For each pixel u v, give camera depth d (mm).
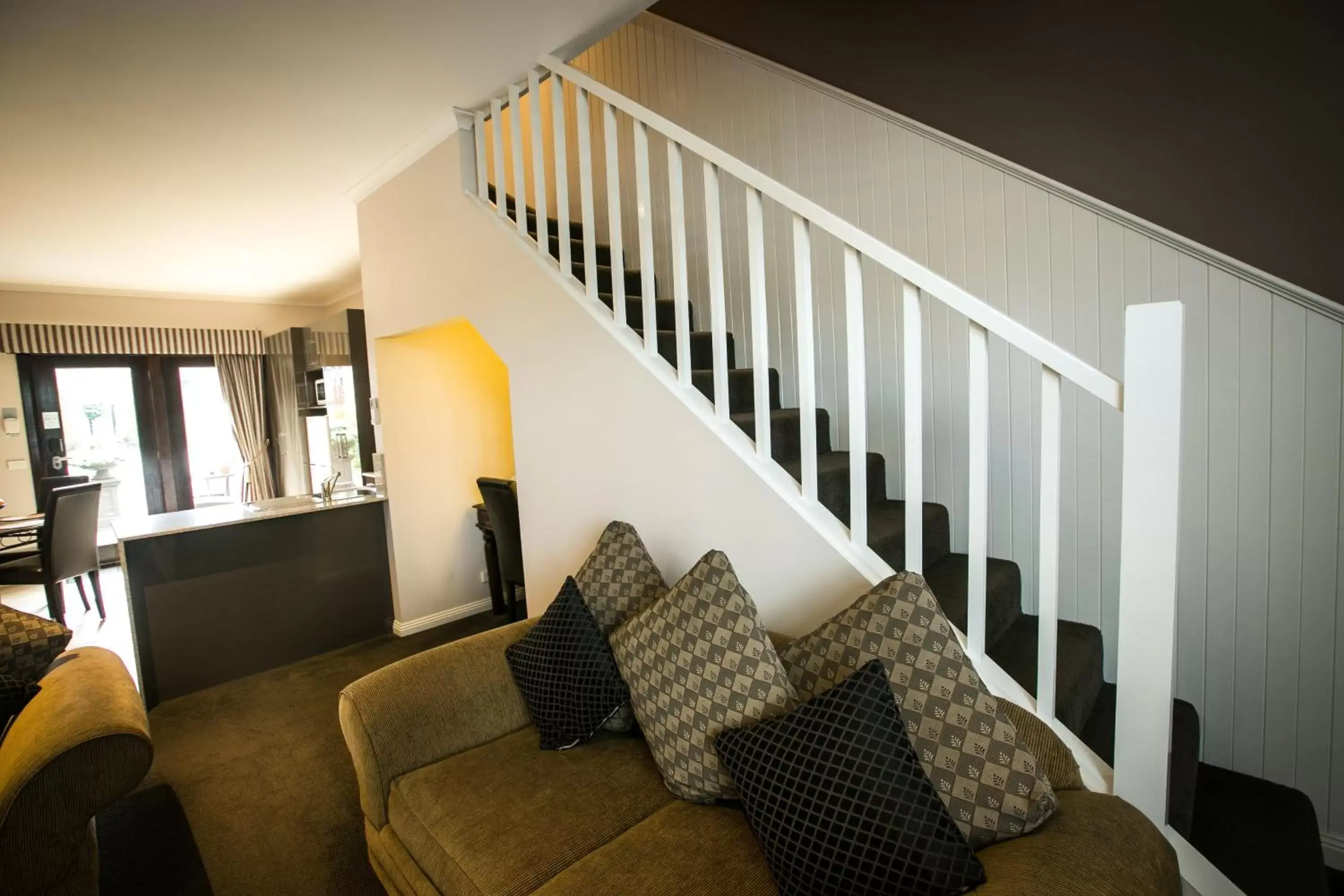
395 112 2721
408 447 3861
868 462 2393
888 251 1500
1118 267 2035
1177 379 1172
